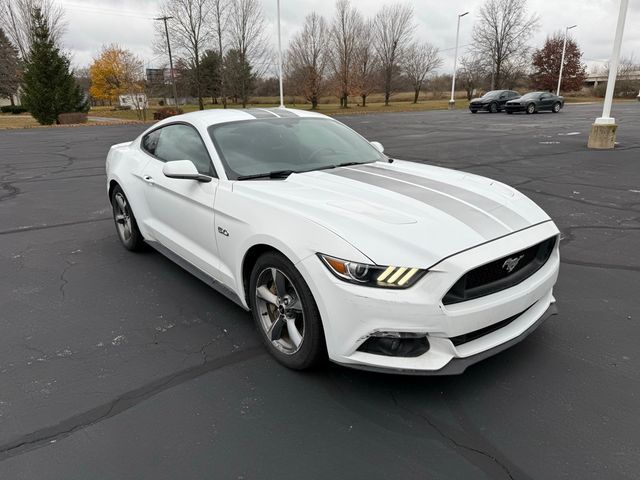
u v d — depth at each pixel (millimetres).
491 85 61562
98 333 3312
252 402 2549
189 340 3199
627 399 2518
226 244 3129
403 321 2260
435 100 72438
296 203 2740
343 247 2352
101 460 2158
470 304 2348
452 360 2373
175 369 2865
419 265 2266
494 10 58188
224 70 46844
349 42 52250
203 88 48219
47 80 30969
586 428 2312
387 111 42594
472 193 2994
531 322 2717
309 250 2453
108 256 4895
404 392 2607
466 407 2480
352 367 2432
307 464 2127
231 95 49500
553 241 2852
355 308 2307
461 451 2188
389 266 2270
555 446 2203
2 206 7211
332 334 2428
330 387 2662
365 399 2559
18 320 3518
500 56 59188
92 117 40312
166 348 3104
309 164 3580
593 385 2639
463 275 2293
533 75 66250
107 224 6148
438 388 2635
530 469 2078
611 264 4461
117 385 2715
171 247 4000
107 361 2961
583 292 3854
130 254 4949
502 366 2830
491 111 34656
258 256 2961
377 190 2969
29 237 5602
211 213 3248
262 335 2998
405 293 2248
